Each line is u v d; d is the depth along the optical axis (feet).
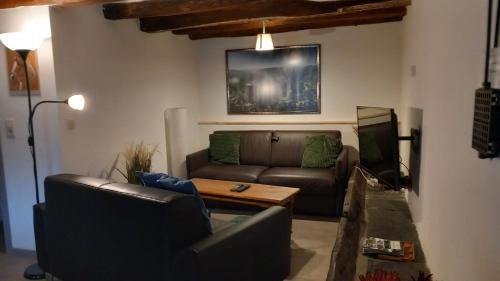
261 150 16.15
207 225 6.79
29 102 9.61
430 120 6.22
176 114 15.66
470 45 3.83
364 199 9.30
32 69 10.21
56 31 10.07
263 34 13.65
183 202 6.33
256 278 7.55
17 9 10.18
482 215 3.32
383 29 15.28
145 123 14.05
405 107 12.33
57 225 8.23
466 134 3.90
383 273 4.26
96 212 7.20
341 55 15.90
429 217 6.13
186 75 16.97
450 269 4.60
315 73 16.28
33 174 10.65
